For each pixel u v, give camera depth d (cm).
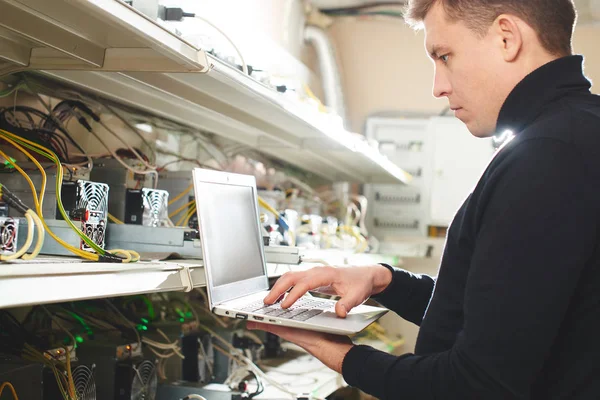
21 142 131
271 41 356
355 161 335
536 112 99
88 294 98
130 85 181
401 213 431
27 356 141
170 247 141
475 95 107
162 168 216
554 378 95
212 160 293
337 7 458
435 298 113
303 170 402
